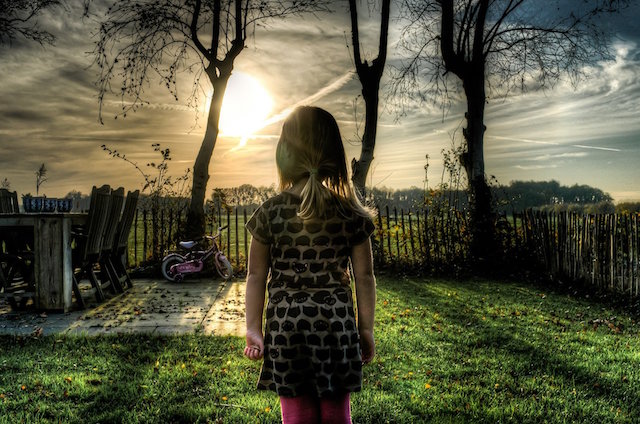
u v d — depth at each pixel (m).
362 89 13.04
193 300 8.53
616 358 5.34
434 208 12.64
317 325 1.99
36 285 7.24
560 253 10.86
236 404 3.87
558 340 6.07
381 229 12.48
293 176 2.15
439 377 4.64
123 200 8.85
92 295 8.84
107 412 3.64
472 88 13.09
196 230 11.90
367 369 4.82
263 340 2.08
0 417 3.53
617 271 9.00
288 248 2.05
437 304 8.39
